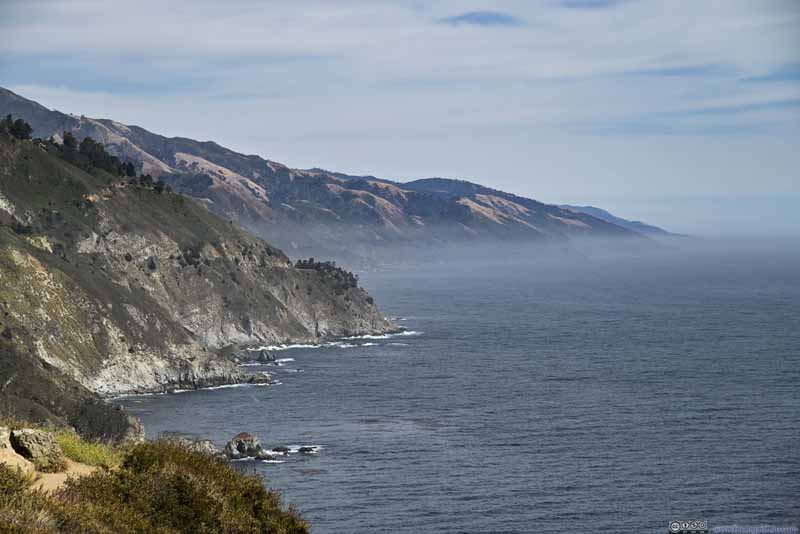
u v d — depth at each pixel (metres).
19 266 153.38
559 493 87.38
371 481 90.75
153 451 21.50
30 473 18.47
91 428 114.00
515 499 85.00
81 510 16.83
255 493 22.53
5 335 137.50
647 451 105.81
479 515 79.56
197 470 21.67
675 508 82.62
